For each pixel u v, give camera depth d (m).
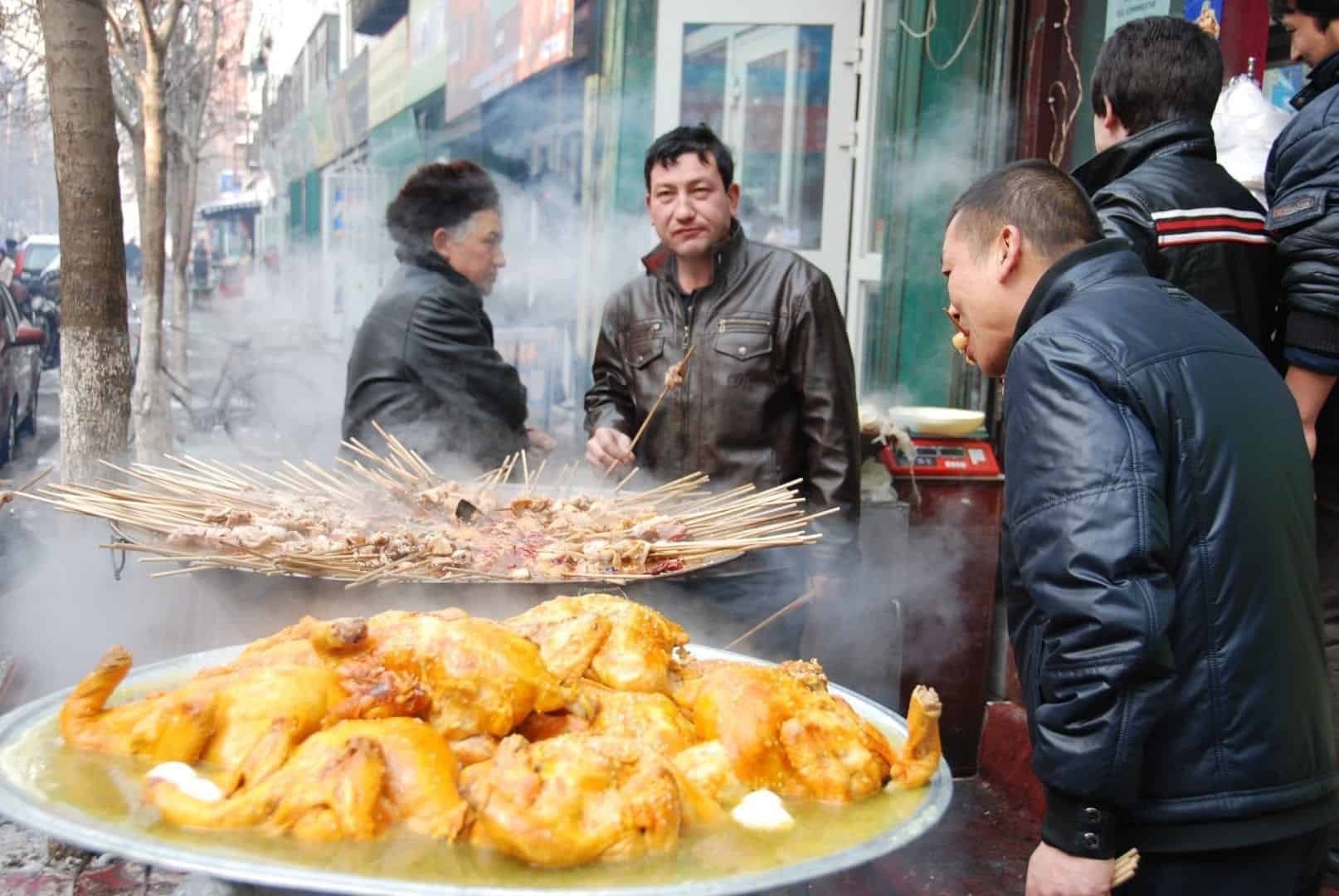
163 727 1.69
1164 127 2.93
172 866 1.42
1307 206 2.74
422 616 1.83
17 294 11.29
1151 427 1.79
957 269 2.12
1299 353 2.80
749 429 3.61
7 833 3.33
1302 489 1.93
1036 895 1.85
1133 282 1.97
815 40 6.74
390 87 14.27
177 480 3.03
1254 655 1.80
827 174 6.80
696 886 1.41
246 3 13.02
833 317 3.60
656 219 3.57
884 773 1.82
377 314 3.83
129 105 9.95
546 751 1.59
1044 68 5.30
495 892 1.36
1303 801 1.84
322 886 1.38
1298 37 3.00
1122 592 1.70
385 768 1.58
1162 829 1.83
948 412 4.49
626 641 1.93
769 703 1.81
